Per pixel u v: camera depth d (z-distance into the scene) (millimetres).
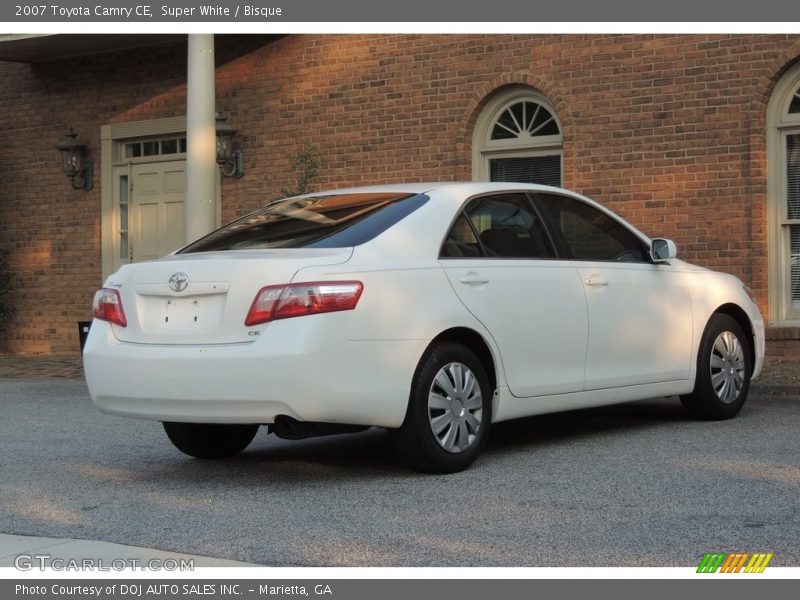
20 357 15250
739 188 11195
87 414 8859
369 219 5863
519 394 6141
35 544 4562
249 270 5383
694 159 11422
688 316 7293
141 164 15281
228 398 5297
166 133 14945
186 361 5383
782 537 4340
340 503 5188
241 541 4523
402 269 5605
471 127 12742
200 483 5836
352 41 13453
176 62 14805
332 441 7293
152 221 15219
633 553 4176
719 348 7520
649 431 7141
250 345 5281
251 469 6230
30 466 6469
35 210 15914
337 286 5324
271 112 14031
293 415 5250
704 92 11352
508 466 5996
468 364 5852
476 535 4500
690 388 7352
